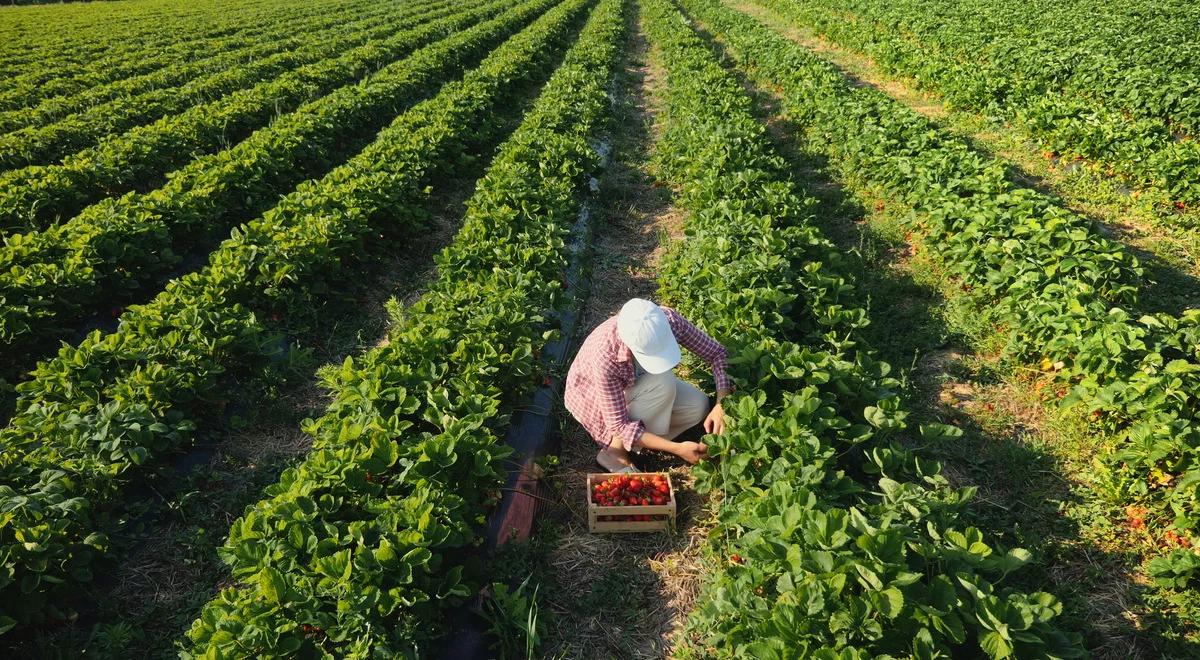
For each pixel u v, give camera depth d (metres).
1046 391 5.82
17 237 7.75
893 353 6.48
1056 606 3.33
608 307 7.74
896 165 9.56
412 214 9.27
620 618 4.23
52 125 13.09
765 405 5.04
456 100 13.46
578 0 37.56
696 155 10.48
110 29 33.19
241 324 6.45
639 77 19.34
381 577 3.78
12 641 4.04
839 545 3.56
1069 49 15.92
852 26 21.73
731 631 3.53
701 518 4.77
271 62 20.47
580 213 9.42
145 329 6.27
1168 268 7.80
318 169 11.81
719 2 36.09
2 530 4.14
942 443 5.39
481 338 5.71
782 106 14.25
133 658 4.10
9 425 5.99
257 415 5.95
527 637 3.90
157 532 4.91
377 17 35.12
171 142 11.88
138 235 8.10
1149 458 4.63
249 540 4.00
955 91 13.84
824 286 6.55
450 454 4.48
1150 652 3.86
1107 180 9.91
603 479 4.83
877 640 3.30
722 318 6.02
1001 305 6.60
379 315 7.64
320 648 3.56
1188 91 11.81
